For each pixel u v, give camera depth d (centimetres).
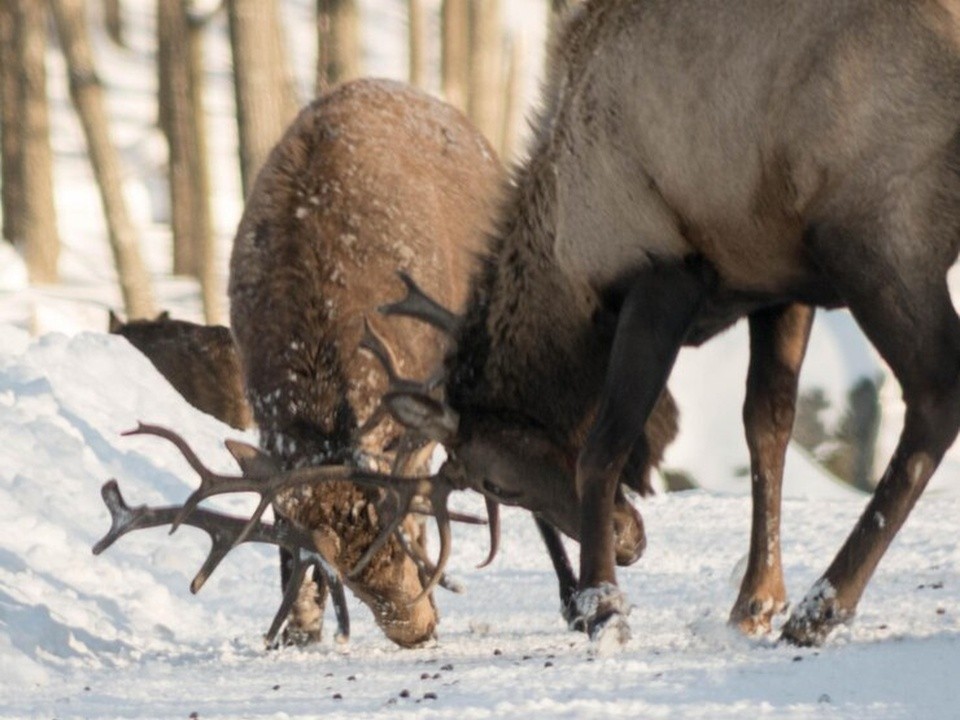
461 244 2672
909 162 1869
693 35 1975
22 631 2334
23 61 7594
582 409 2173
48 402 3484
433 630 2323
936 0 1877
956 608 2270
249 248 2488
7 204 8575
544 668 1894
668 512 3703
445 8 7225
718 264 2042
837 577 1923
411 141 2698
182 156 8050
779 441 2225
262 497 2195
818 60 1895
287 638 2450
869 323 1897
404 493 2188
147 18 14275
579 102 2084
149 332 4369
